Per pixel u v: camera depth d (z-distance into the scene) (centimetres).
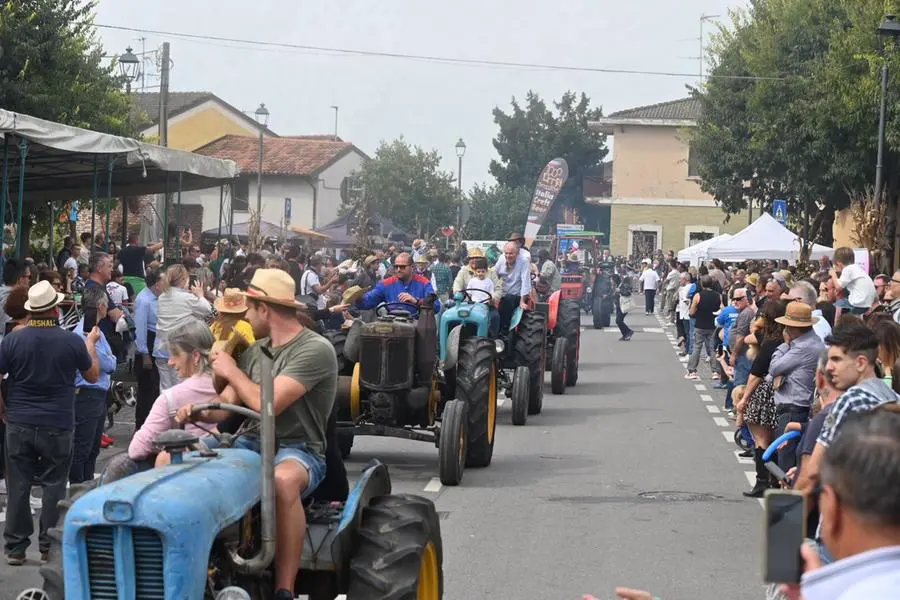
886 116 3528
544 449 1659
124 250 2258
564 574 984
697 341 2700
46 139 1730
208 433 673
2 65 2878
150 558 522
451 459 1348
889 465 292
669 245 7206
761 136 4453
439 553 730
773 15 4528
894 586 283
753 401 1296
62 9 3002
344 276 2369
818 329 1287
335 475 704
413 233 7494
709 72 5369
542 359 2022
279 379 633
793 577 310
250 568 573
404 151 7488
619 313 3881
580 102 10362
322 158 7444
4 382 1006
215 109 7988
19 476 976
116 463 723
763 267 3259
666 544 1096
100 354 1182
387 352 1332
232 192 2680
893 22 2814
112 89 3522
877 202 3209
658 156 7181
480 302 1580
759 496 1328
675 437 1789
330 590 684
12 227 2973
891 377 849
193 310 1459
